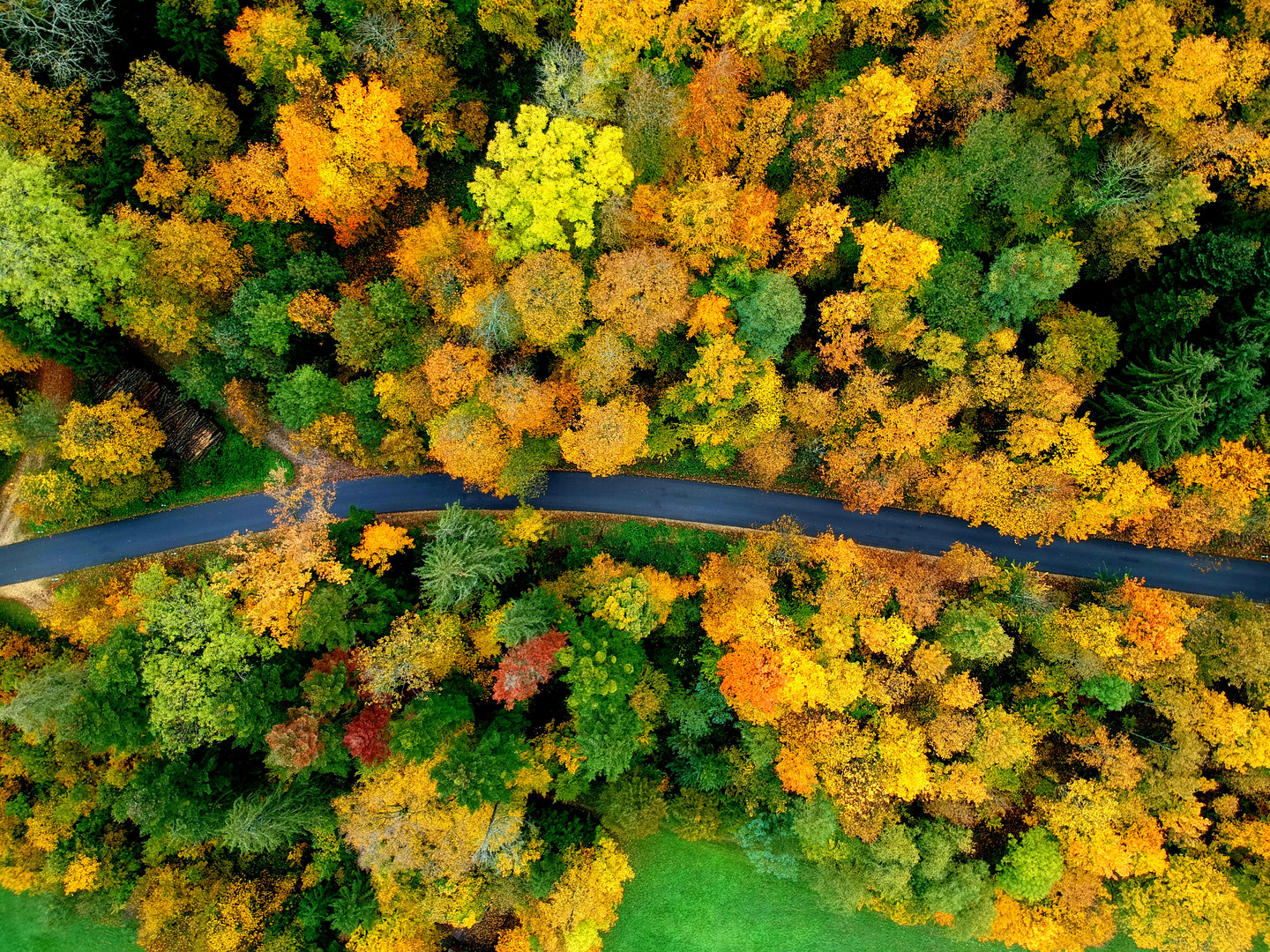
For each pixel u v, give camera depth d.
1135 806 43.69
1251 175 40.19
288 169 41.91
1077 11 39.12
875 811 43.22
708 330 41.16
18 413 46.09
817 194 42.34
